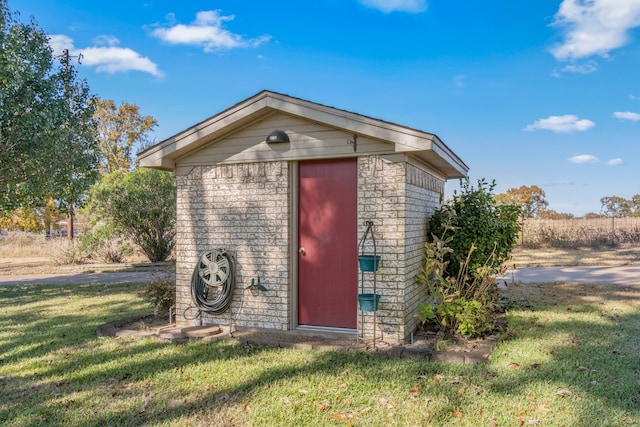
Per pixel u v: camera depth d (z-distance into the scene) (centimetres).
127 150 2995
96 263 1689
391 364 480
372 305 537
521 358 497
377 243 575
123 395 416
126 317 753
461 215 709
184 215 682
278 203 626
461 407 375
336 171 616
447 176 893
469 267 663
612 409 367
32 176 1015
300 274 634
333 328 616
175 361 507
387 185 571
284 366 482
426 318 556
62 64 1090
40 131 975
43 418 369
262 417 363
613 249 1989
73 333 654
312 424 351
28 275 1505
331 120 567
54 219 2477
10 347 585
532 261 1579
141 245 1686
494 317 594
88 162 1125
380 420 355
